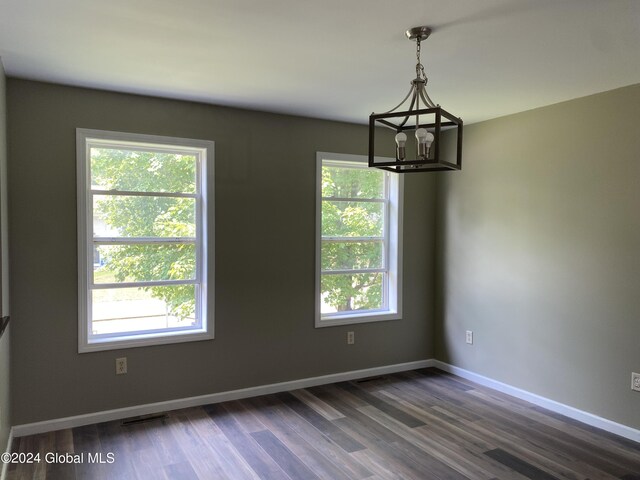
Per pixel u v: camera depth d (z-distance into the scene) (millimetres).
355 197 4582
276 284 4098
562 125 3652
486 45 2508
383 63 2807
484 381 4359
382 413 3668
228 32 2361
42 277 3242
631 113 3211
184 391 3744
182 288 3809
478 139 4379
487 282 4320
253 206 3965
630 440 3227
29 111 3176
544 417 3609
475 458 2955
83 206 3352
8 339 2961
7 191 3059
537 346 3873
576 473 2787
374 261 4719
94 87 3326
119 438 3189
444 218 4797
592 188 3449
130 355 3545
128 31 2355
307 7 2076
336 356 4430
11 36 2424
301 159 4172
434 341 4969
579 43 2475
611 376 3357
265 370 4074
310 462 2887
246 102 3705
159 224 3703
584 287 3518
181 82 3197
